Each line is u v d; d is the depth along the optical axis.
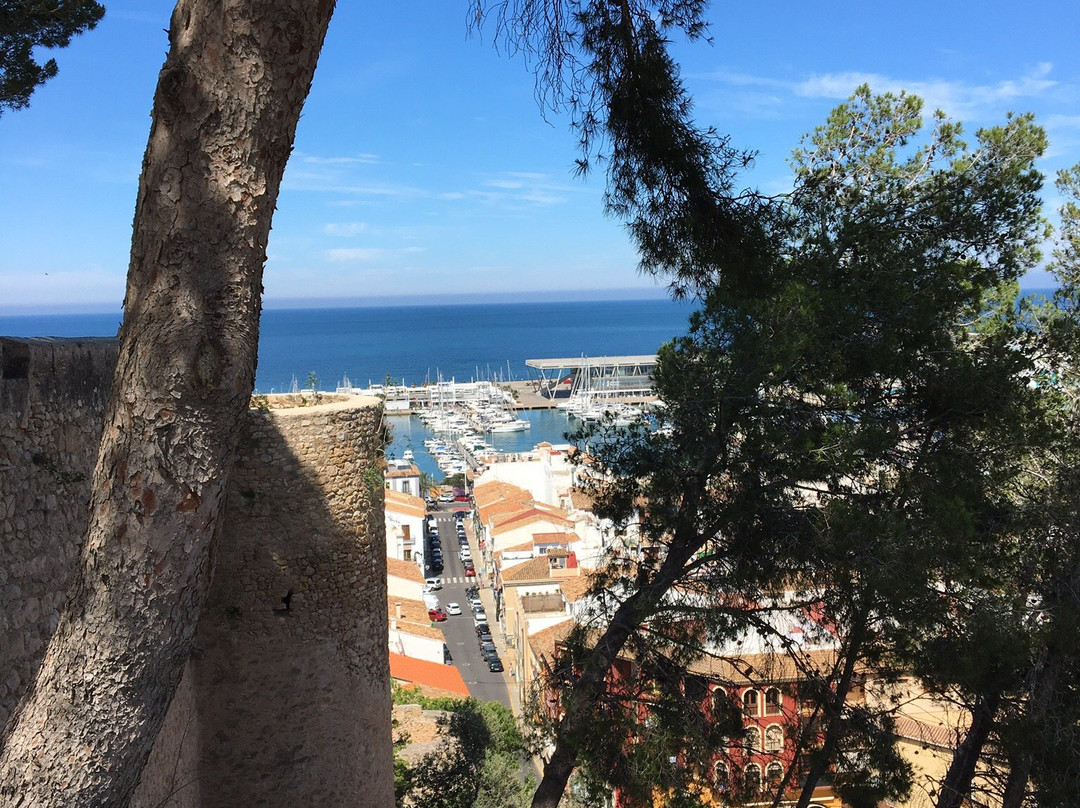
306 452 10.96
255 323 4.56
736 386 10.64
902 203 11.94
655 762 9.92
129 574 4.36
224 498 4.65
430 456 138.88
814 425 10.33
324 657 11.09
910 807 18.09
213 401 4.38
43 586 8.21
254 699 10.82
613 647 10.60
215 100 4.25
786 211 11.09
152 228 4.33
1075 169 16.62
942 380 10.87
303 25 4.37
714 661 17.45
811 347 10.30
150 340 4.32
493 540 74.62
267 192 4.47
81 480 8.88
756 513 10.52
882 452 10.37
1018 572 12.11
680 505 11.52
